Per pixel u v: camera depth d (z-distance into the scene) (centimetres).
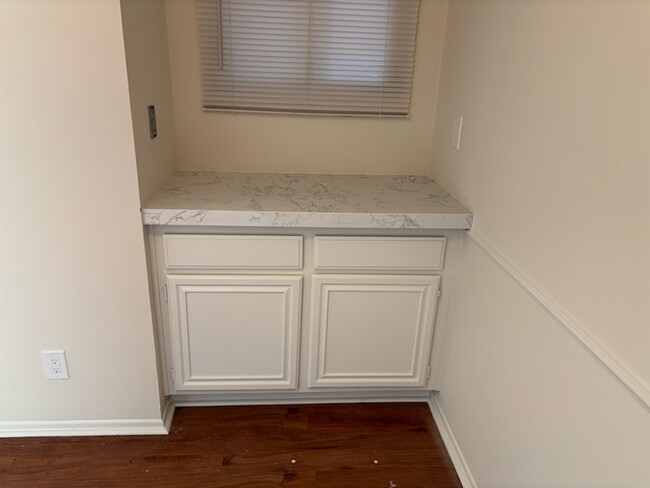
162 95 174
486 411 147
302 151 202
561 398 106
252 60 187
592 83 96
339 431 184
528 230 122
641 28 82
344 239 163
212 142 197
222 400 195
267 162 202
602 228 92
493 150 143
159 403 177
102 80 134
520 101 126
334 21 184
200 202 160
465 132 166
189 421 186
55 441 174
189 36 182
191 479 161
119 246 152
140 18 147
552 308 108
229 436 179
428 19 188
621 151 87
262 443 177
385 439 181
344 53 189
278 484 160
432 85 197
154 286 165
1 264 150
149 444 174
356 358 185
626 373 85
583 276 98
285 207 159
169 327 172
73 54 130
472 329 159
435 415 193
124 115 138
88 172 142
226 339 177
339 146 203
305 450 175
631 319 84
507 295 133
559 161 108
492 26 144
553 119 110
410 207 165
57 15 127
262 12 181
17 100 132
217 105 192
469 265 162
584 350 97
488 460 145
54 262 152
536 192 118
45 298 157
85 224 148
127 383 173
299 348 182
